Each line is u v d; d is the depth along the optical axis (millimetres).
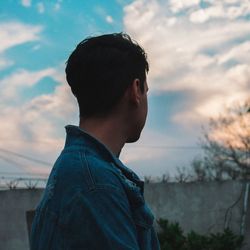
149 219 1366
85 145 1390
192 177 12289
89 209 1240
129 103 1448
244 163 30953
